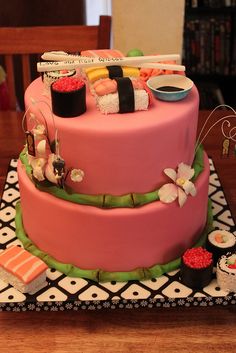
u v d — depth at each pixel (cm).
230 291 116
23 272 114
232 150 169
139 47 221
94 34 183
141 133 108
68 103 109
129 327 115
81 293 116
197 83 283
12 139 174
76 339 112
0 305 113
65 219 117
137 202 114
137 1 208
